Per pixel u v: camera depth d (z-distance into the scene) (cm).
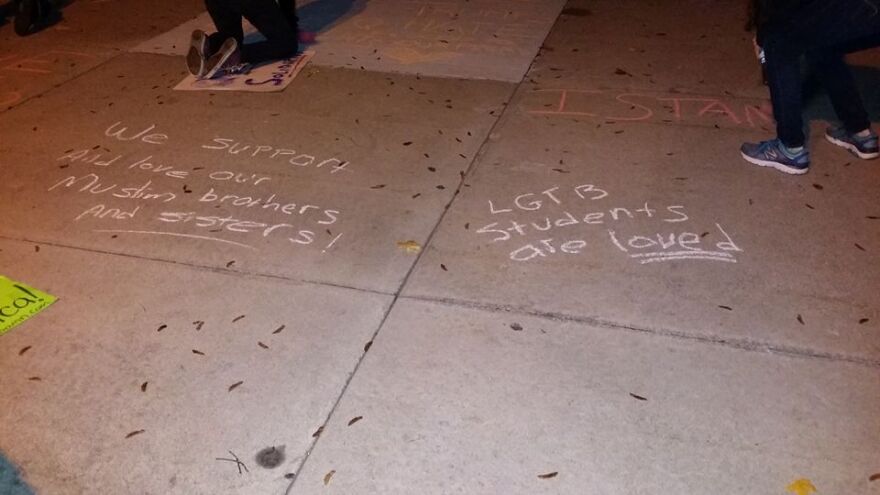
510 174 403
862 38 373
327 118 474
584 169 405
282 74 540
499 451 242
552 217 364
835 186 377
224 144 446
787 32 360
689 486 228
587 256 335
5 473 243
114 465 244
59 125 480
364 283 324
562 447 243
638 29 598
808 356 274
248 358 285
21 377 281
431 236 354
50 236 365
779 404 255
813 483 227
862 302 299
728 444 241
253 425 256
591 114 466
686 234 346
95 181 412
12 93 531
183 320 306
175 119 481
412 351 285
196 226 369
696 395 260
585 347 283
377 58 563
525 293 313
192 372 280
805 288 308
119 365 285
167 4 712
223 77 539
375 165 418
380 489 232
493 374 272
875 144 394
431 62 553
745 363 272
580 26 611
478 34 604
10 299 321
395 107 486
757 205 365
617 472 234
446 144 438
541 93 498
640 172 399
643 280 318
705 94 484
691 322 293
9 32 656
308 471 238
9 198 399
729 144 422
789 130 378
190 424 258
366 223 366
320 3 684
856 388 259
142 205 388
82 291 326
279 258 343
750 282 313
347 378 274
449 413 257
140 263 343
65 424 260
